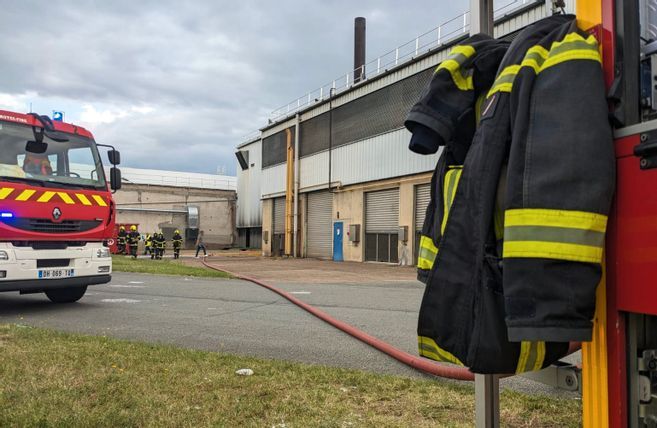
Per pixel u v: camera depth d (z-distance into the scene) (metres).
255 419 3.10
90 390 3.57
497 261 1.73
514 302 1.55
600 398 1.66
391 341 5.90
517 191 1.59
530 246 1.54
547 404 3.45
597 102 1.55
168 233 45.81
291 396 3.54
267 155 36.47
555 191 1.52
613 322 1.60
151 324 6.95
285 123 33.44
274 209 35.66
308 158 30.61
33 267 7.34
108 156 8.63
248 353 5.20
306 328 6.69
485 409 2.31
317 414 3.19
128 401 3.35
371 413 3.23
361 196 25.64
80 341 5.19
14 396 3.42
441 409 3.32
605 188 1.50
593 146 1.51
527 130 1.62
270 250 35.66
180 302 9.37
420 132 2.04
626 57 1.60
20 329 5.81
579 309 1.49
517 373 1.84
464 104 2.01
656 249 1.43
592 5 1.70
